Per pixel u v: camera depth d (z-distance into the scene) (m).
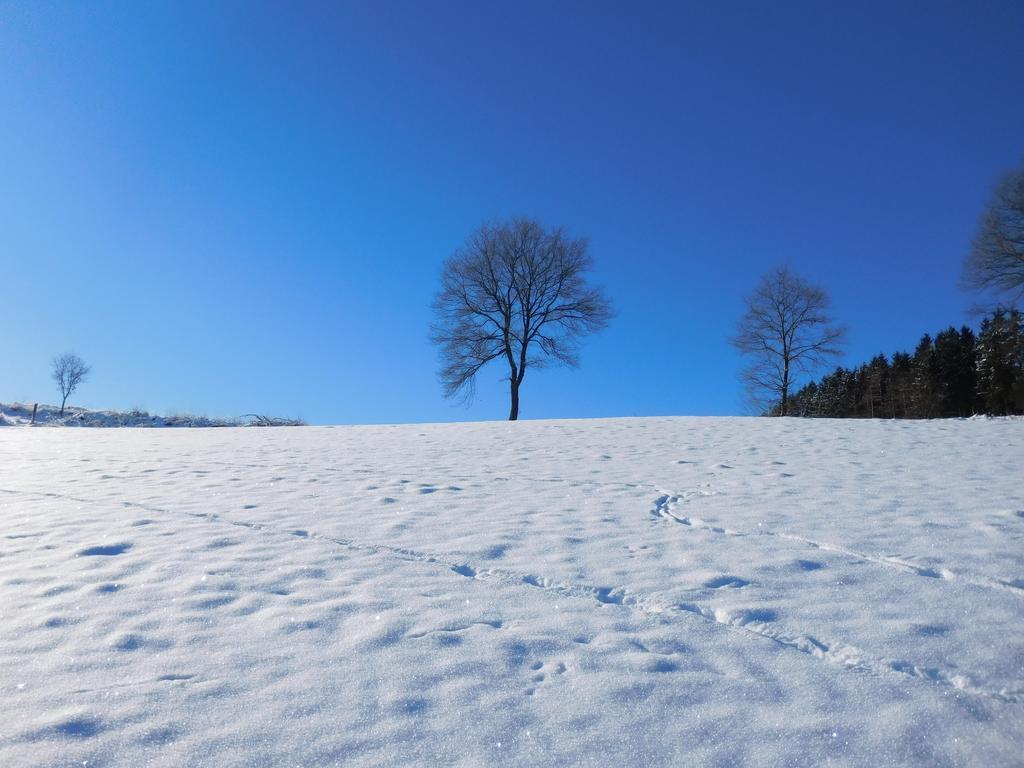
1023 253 24.48
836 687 3.07
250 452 11.61
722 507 6.70
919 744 2.64
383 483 8.19
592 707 2.87
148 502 6.96
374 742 2.60
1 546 5.22
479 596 4.19
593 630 3.68
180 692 2.93
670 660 3.32
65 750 2.49
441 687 3.02
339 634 3.57
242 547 5.22
